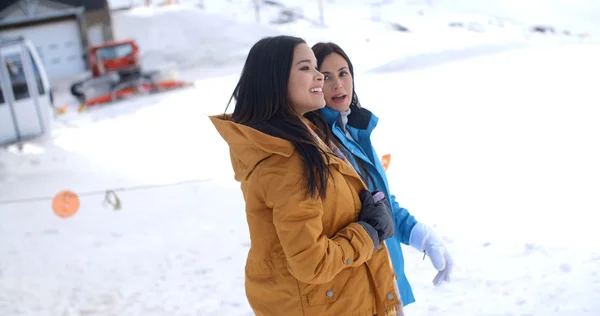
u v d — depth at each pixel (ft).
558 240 17.62
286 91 7.02
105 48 71.26
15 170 44.52
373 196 7.46
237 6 95.25
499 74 54.19
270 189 6.77
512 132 35.78
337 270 6.77
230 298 17.87
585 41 68.85
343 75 8.46
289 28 82.53
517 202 22.67
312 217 6.68
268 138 6.78
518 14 84.69
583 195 22.35
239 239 24.08
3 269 24.40
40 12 82.17
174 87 69.46
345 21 81.71
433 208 23.44
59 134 55.98
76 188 38.22
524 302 13.66
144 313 17.78
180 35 83.92
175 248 23.95
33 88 54.60
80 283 21.40
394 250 8.48
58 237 28.25
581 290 13.79
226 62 77.15
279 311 7.22
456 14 84.89
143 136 51.01
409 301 8.70
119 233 27.55
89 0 84.17
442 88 50.85
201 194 32.19
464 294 14.64
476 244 18.33
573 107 40.16
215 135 47.70
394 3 90.84
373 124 8.55
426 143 35.55
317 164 6.77
